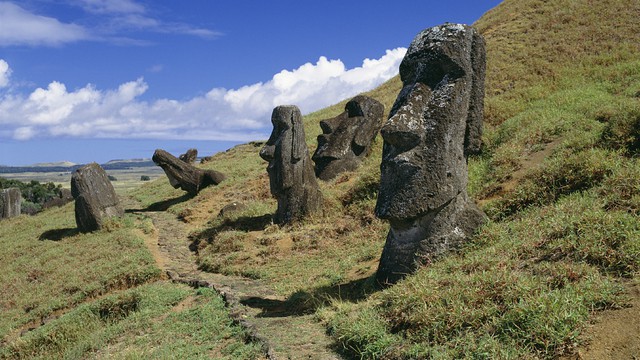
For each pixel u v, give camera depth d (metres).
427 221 6.94
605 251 5.07
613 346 3.98
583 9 23.36
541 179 8.48
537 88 16.98
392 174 6.95
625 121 8.63
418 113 6.93
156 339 7.21
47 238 16.77
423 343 4.71
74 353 7.64
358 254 9.53
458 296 5.12
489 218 7.94
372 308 5.93
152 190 24.55
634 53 17.86
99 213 16.19
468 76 7.12
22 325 10.47
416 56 7.28
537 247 5.84
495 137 12.74
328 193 14.12
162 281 10.81
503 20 26.39
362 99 18.16
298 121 13.18
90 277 11.67
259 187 18.36
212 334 6.91
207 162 28.00
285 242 11.33
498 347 4.24
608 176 7.39
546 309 4.34
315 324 6.38
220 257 11.47
